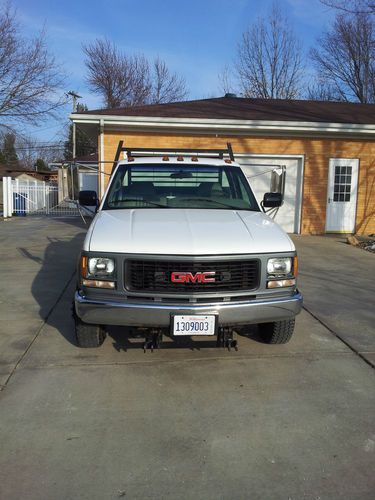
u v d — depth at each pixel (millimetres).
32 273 7660
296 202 13086
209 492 2389
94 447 2771
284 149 12703
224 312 3523
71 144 53375
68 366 3920
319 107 15227
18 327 4926
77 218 18422
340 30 28000
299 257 9344
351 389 3537
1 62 21797
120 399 3365
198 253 3484
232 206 4719
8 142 35125
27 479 2475
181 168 5043
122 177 4945
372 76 26906
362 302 5996
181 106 14367
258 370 3869
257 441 2840
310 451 2738
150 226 3846
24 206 21062
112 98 44938
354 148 12883
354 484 2451
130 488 2414
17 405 3262
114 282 3545
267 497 2355
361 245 11023
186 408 3240
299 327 4980
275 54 31938
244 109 14203
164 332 4020
